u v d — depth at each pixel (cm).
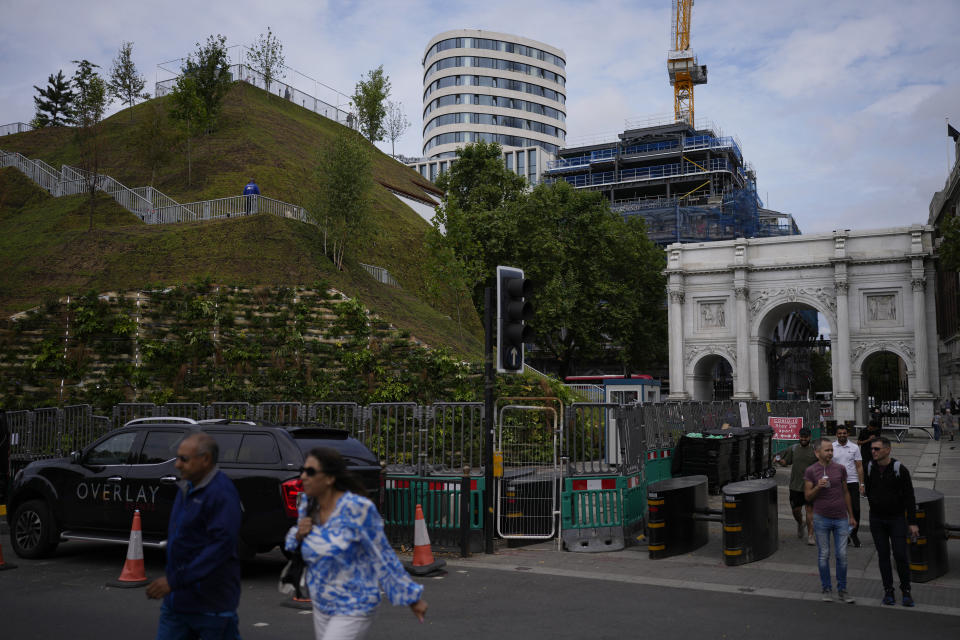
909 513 884
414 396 2520
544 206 5919
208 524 463
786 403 2888
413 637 729
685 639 727
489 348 1233
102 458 1124
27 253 3484
